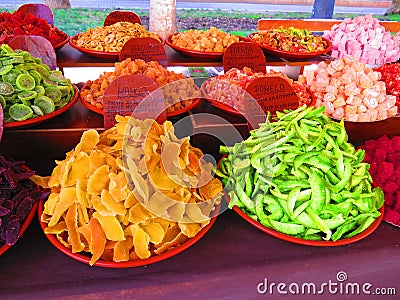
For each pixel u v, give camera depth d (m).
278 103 1.26
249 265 0.88
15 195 0.89
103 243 0.80
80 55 1.84
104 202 0.80
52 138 1.21
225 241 0.94
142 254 0.81
